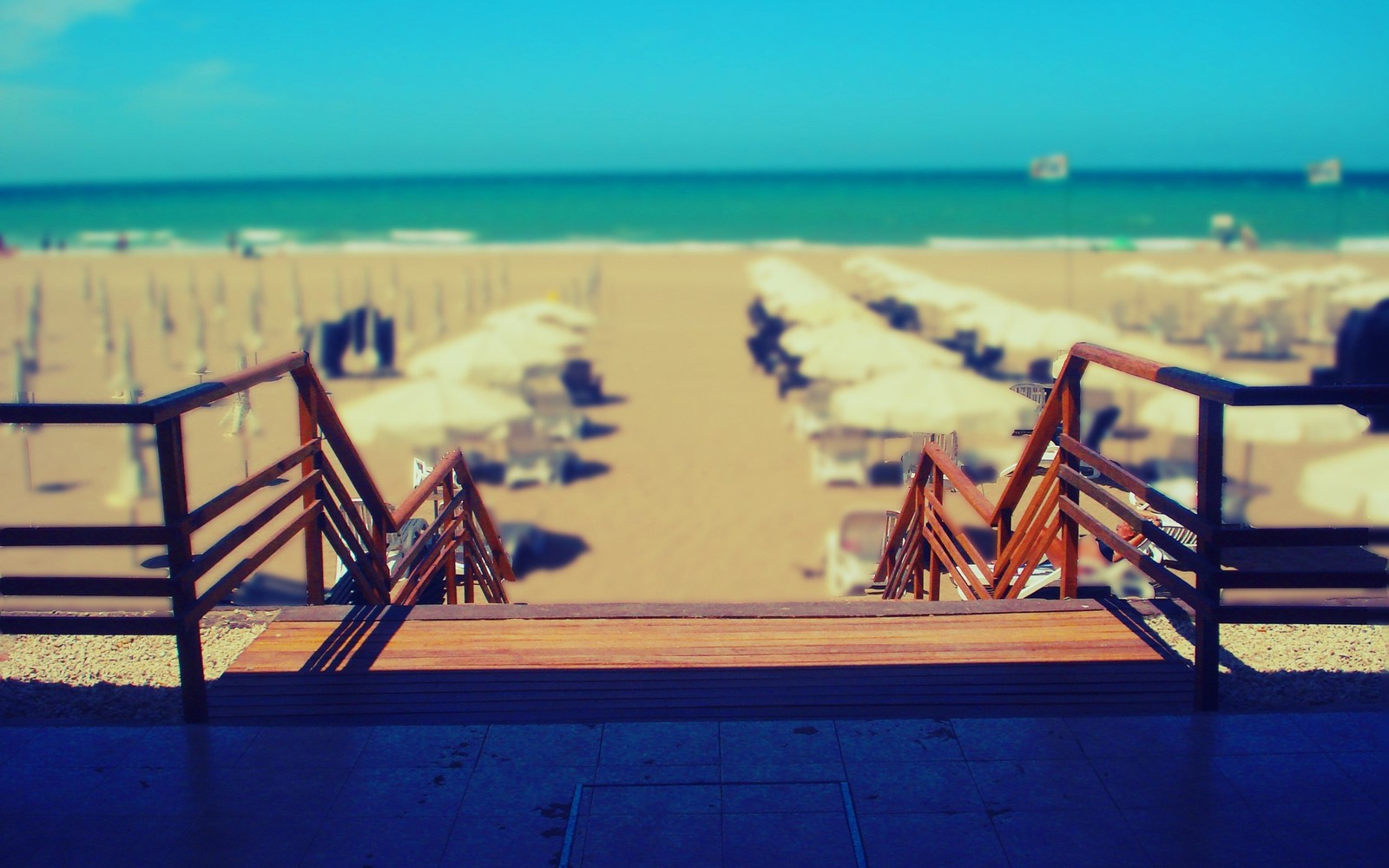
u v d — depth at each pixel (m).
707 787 2.97
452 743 3.23
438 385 13.27
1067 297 34.78
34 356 22.77
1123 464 13.25
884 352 16.94
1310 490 6.08
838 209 95.56
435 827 2.79
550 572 11.52
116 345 25.28
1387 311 15.53
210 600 3.41
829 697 3.63
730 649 4.04
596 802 2.90
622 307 32.31
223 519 10.13
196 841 2.75
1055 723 3.32
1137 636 4.14
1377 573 3.22
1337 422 8.87
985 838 2.72
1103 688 3.71
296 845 2.72
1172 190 109.12
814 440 16.38
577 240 73.75
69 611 4.63
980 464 12.55
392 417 12.73
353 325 22.69
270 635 4.16
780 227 81.56
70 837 2.77
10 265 47.22
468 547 6.35
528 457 14.63
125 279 40.47
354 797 2.94
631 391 20.31
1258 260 47.06
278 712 3.54
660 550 12.14
